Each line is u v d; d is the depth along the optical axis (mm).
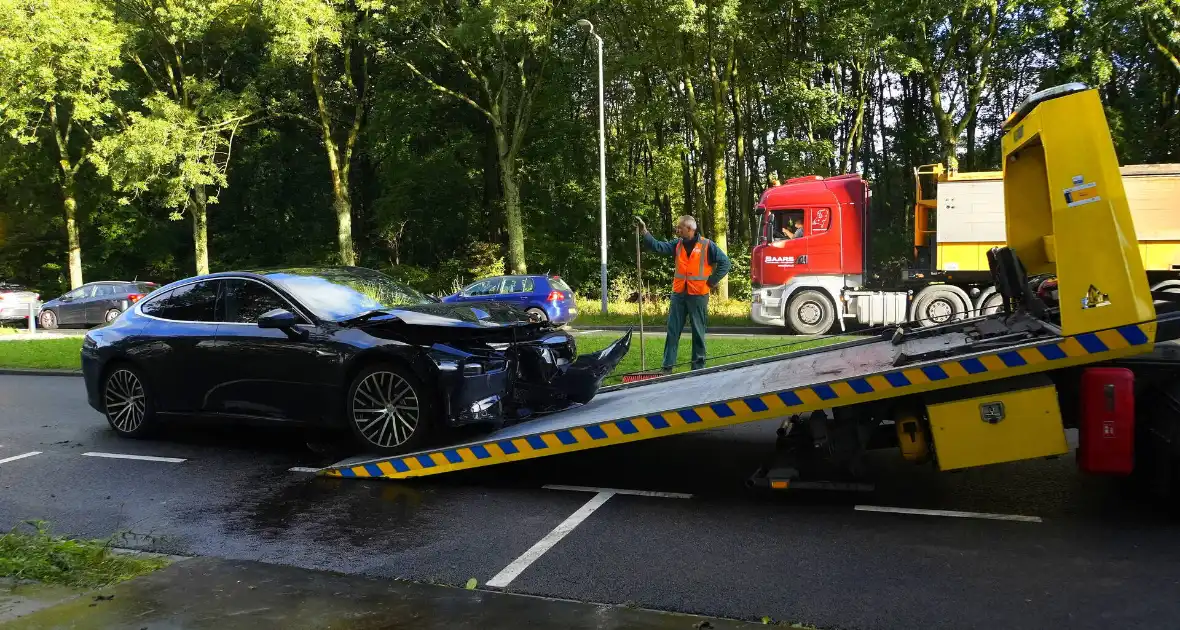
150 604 3691
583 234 36938
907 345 6301
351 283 7523
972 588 3830
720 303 24328
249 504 5617
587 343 14141
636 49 25750
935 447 4754
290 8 23719
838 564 4195
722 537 4676
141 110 30656
